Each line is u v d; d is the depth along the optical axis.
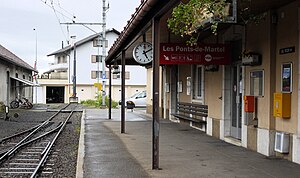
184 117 17.88
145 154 10.57
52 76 70.62
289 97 9.25
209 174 8.01
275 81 9.89
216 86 14.00
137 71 70.44
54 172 9.80
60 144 14.77
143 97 41.72
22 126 21.72
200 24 6.82
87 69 70.12
